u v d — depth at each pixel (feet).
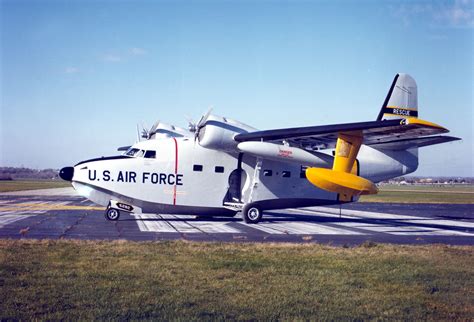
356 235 51.01
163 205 61.05
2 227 51.98
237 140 59.93
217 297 23.47
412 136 55.67
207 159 62.54
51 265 29.68
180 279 26.99
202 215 63.36
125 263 30.86
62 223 57.31
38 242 38.68
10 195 140.87
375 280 28.04
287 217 76.74
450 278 28.76
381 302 23.34
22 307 20.90
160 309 21.20
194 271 29.14
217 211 63.21
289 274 29.14
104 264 30.40
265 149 57.31
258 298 23.48
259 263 32.09
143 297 22.95
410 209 108.88
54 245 37.37
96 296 22.93
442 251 38.88
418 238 49.37
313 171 54.75
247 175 64.03
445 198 183.73
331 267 31.45
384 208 112.06
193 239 43.88
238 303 22.49
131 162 60.49
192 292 24.22
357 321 20.36
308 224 63.41
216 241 42.32
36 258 31.78
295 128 56.49
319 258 34.58
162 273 28.27
